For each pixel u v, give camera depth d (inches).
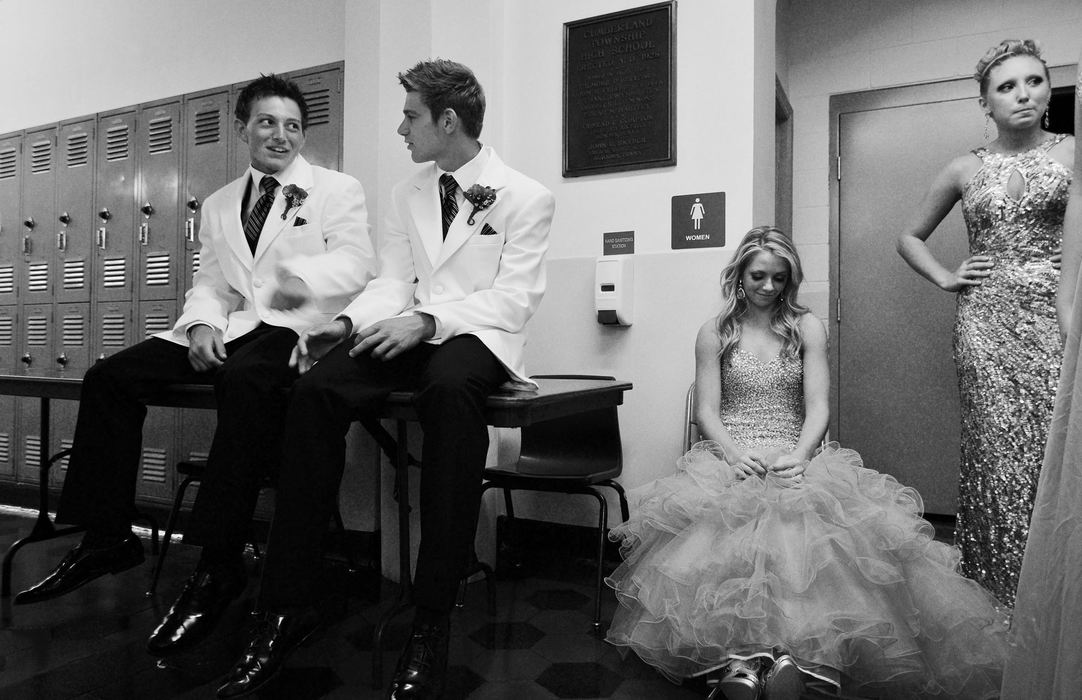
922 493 137.6
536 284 76.5
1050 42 129.6
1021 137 80.3
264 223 88.9
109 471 75.2
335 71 122.0
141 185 139.3
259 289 86.5
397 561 98.9
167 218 136.0
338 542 108.0
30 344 152.0
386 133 105.6
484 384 64.1
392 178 105.3
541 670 69.4
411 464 96.0
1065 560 37.1
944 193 87.7
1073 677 35.1
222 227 90.4
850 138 144.4
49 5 156.3
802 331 81.1
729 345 82.5
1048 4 129.7
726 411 83.0
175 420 130.3
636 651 68.0
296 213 88.4
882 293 141.5
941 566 62.7
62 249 148.0
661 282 105.8
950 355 136.1
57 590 74.6
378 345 66.4
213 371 79.4
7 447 150.3
